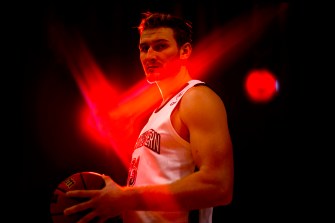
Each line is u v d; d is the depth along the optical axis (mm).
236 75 4895
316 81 4852
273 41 4895
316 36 4820
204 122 1725
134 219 1853
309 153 4848
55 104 4984
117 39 4949
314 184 4805
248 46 4898
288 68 4898
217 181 1603
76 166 4914
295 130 4883
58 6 4949
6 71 4930
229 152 1685
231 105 4895
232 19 4895
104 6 4984
